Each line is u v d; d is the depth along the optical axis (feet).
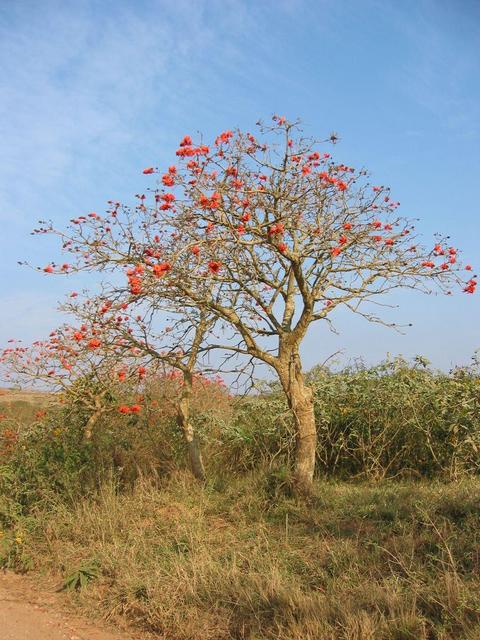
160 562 18.49
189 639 14.78
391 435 29.73
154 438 28.58
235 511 22.81
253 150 22.45
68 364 25.23
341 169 23.65
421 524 19.21
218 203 21.15
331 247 22.84
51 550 20.65
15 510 22.99
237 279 23.38
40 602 17.44
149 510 23.08
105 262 22.80
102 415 27.37
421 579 15.52
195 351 25.02
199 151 21.57
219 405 32.73
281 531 20.67
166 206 21.66
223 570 17.02
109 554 19.26
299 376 24.41
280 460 28.12
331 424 30.37
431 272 23.38
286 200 22.33
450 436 28.37
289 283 25.46
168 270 20.77
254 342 24.18
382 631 13.26
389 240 23.16
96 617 16.35
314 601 14.78
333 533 19.75
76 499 23.82
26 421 29.66
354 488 26.18
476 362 31.32
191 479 25.89
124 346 24.14
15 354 26.09
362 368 33.09
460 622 13.12
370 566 16.84
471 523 18.43
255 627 14.51
